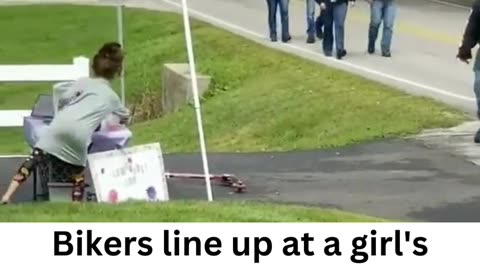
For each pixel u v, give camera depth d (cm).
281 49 5022
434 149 2981
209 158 2972
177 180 2584
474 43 3152
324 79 4184
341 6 4644
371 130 3297
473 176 2623
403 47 5088
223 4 7056
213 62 5003
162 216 1922
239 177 2648
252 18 6312
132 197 2152
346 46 5100
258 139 3588
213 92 4566
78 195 2162
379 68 4425
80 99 2170
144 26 6494
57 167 2162
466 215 2209
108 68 2203
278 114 3797
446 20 6341
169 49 5800
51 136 2161
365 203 2328
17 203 2122
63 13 7025
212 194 2395
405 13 6656
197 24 6097
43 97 2519
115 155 2138
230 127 3872
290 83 4244
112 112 2194
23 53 6444
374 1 4756
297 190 2481
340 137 3291
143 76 5631
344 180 2597
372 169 2738
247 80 4622
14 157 2973
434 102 3653
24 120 2508
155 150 2186
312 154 3016
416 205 2311
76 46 6525
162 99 5078
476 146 3005
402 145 3059
